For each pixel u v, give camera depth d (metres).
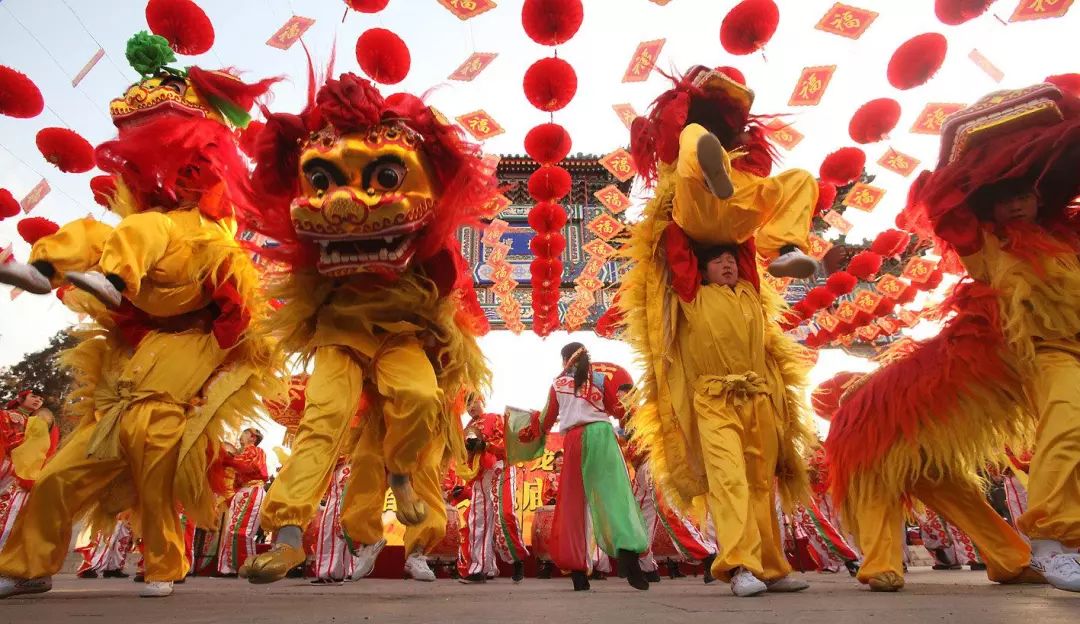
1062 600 2.07
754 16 3.54
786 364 3.18
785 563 2.91
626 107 4.25
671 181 3.25
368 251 2.73
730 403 2.91
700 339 3.02
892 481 2.94
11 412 5.38
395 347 2.91
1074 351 2.61
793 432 3.14
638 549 3.62
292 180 2.88
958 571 6.13
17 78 3.57
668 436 3.09
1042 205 2.94
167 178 3.13
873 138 4.23
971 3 3.30
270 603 2.40
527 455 4.57
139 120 3.29
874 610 1.78
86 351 3.21
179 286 3.03
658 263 3.26
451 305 3.10
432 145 2.82
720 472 2.77
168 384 2.99
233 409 3.13
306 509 2.39
